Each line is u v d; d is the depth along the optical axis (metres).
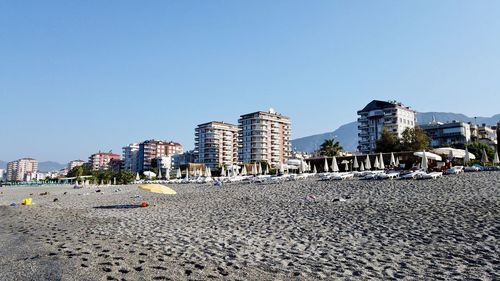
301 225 16.36
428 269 9.20
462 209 17.45
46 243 14.32
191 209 25.28
